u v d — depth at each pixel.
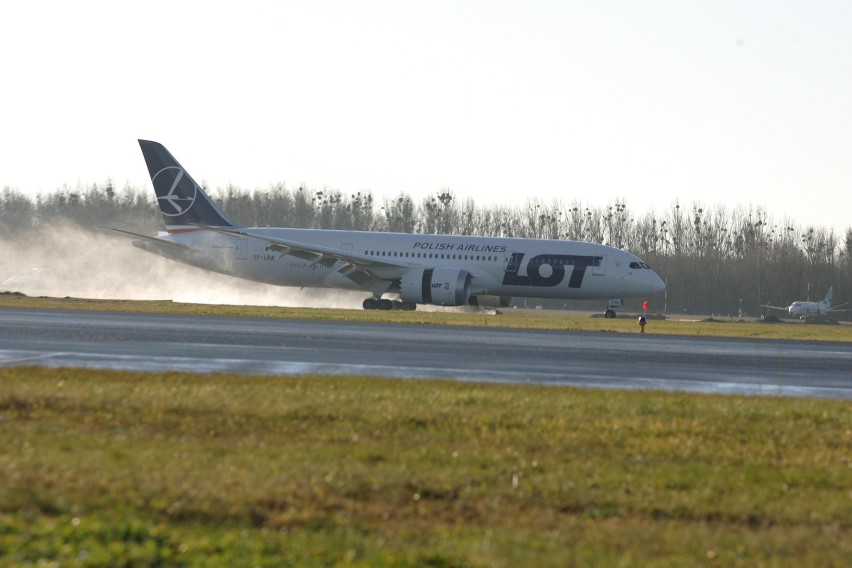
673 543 39.00
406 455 52.91
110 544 34.38
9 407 62.91
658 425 64.50
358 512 42.03
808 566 36.41
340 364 97.75
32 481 42.56
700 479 50.72
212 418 61.47
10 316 149.00
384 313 198.12
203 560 33.41
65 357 96.44
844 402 79.69
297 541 36.53
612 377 96.00
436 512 42.88
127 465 46.81
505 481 48.59
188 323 145.50
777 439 62.75
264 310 191.88
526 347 124.25
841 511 45.09
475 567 34.03
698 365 111.81
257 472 46.88
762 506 45.84
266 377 80.81
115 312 168.75
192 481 44.09
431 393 73.31
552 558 35.62
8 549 33.16
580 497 46.25
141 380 76.56
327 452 52.91
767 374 104.75
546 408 68.81
